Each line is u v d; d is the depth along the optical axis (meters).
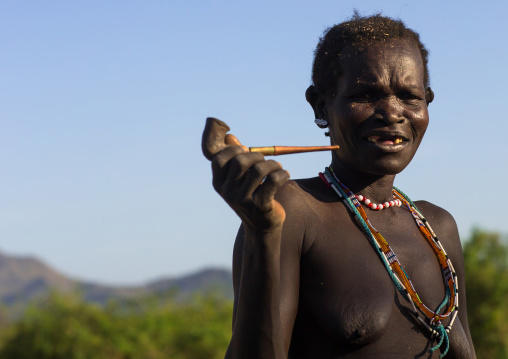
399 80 3.32
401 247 3.45
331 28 3.62
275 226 2.67
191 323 24.06
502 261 23.38
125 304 24.28
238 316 2.77
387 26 3.45
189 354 23.30
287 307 3.11
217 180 2.61
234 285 3.28
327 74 3.49
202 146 2.65
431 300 3.38
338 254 3.25
